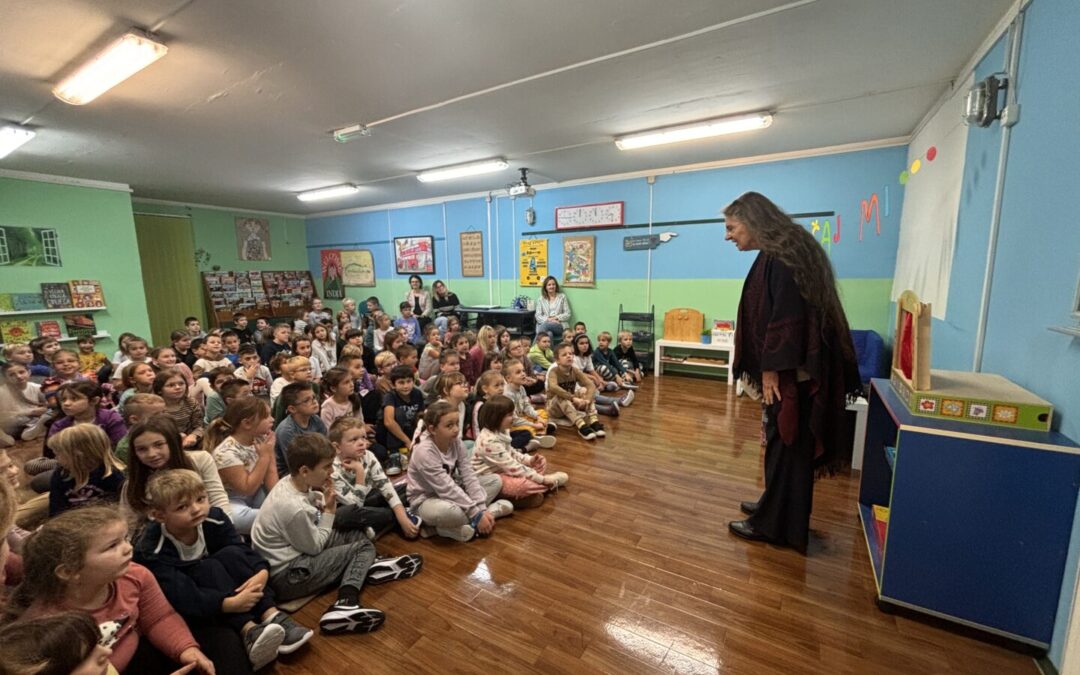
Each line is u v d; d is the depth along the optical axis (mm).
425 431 2207
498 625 1590
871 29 2176
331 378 2717
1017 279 1727
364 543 1900
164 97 2920
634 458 3041
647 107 3223
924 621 1575
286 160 4668
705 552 2000
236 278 7723
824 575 1835
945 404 1536
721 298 5258
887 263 4250
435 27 2125
